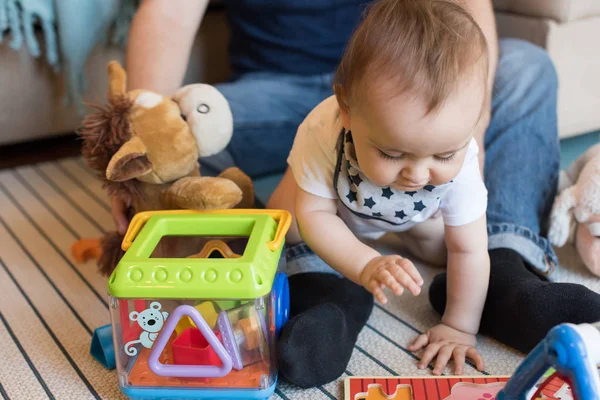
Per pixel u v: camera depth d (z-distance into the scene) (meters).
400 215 0.84
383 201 0.82
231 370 0.76
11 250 1.22
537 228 1.03
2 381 0.85
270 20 1.35
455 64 0.67
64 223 1.32
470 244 0.84
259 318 0.73
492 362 0.83
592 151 1.09
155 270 0.73
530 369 0.58
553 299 0.79
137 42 1.08
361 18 0.86
